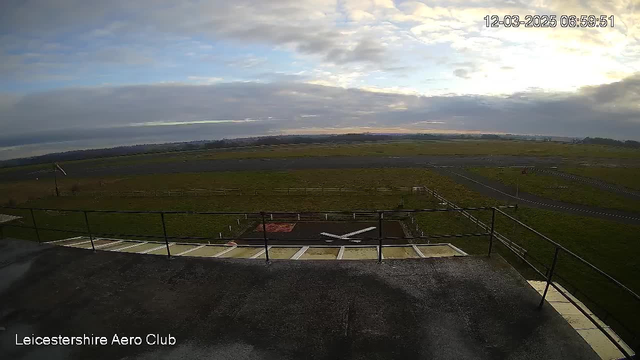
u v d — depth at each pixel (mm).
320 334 3264
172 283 4496
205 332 3416
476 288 4012
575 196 31078
